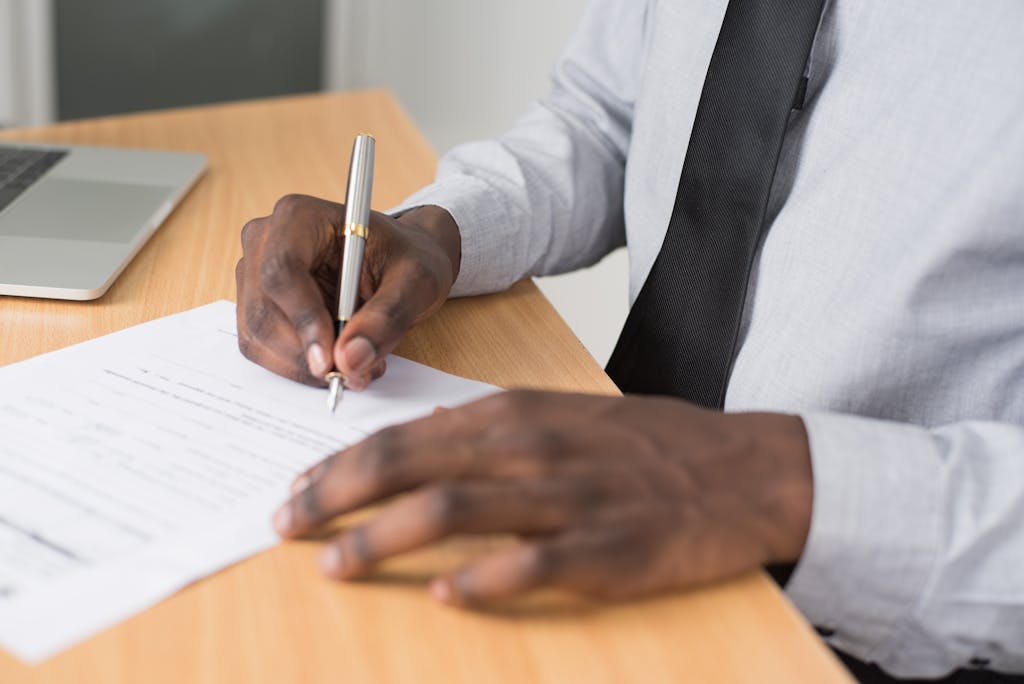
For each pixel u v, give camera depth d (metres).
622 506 0.44
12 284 0.66
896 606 0.49
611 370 0.80
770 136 0.70
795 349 0.70
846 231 0.69
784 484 0.48
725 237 0.72
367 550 0.43
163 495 0.48
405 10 2.48
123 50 2.44
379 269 0.64
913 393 0.68
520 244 0.77
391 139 1.07
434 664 0.40
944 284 0.66
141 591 0.42
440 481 0.45
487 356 0.65
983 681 0.65
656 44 0.84
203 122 1.09
